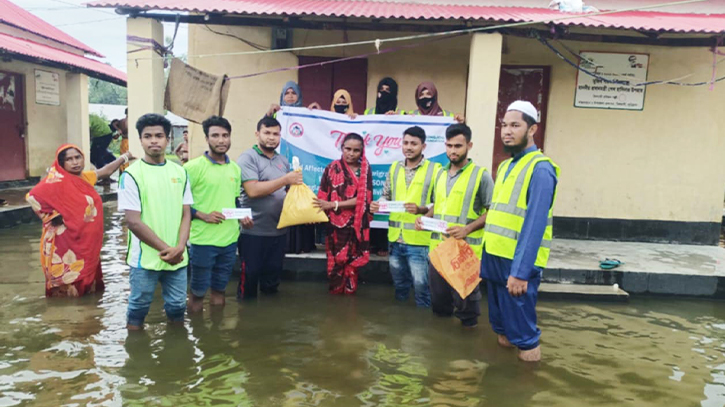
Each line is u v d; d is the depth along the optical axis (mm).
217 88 6066
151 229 3988
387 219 5812
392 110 6359
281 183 4797
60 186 4961
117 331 4250
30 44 11859
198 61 7594
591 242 7477
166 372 3549
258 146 5027
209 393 3283
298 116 5723
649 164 7605
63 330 4242
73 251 5016
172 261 4035
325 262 5801
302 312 4852
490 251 3859
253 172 4816
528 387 3500
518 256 3611
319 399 3248
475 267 4332
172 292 4293
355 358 3881
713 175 7535
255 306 4980
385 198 5246
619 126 7586
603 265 5816
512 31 6094
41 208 4918
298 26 6367
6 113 11656
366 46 7656
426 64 7707
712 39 6316
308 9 6094
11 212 8445
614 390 3498
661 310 5270
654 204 7641
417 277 4984
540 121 7746
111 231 8336
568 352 4133
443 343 4219
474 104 6090
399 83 7734
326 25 6367
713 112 7449
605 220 7691
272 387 3387
